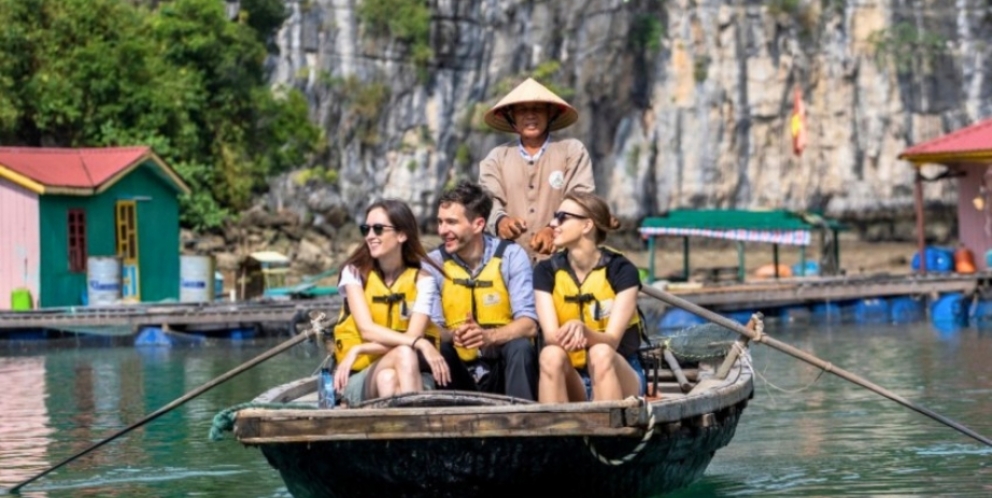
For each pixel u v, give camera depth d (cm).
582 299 873
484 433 772
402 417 775
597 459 807
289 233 5028
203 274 2934
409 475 799
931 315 3053
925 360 1984
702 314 993
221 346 2436
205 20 3850
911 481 1006
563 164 1001
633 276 880
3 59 3422
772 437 1236
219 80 3872
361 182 5769
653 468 864
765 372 1819
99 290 2733
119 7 3653
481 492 812
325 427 780
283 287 3697
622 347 900
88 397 1623
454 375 895
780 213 3612
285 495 986
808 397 1533
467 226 891
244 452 1186
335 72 5766
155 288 2948
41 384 1778
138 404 1548
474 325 848
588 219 871
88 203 2791
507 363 870
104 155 2862
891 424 1307
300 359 2164
